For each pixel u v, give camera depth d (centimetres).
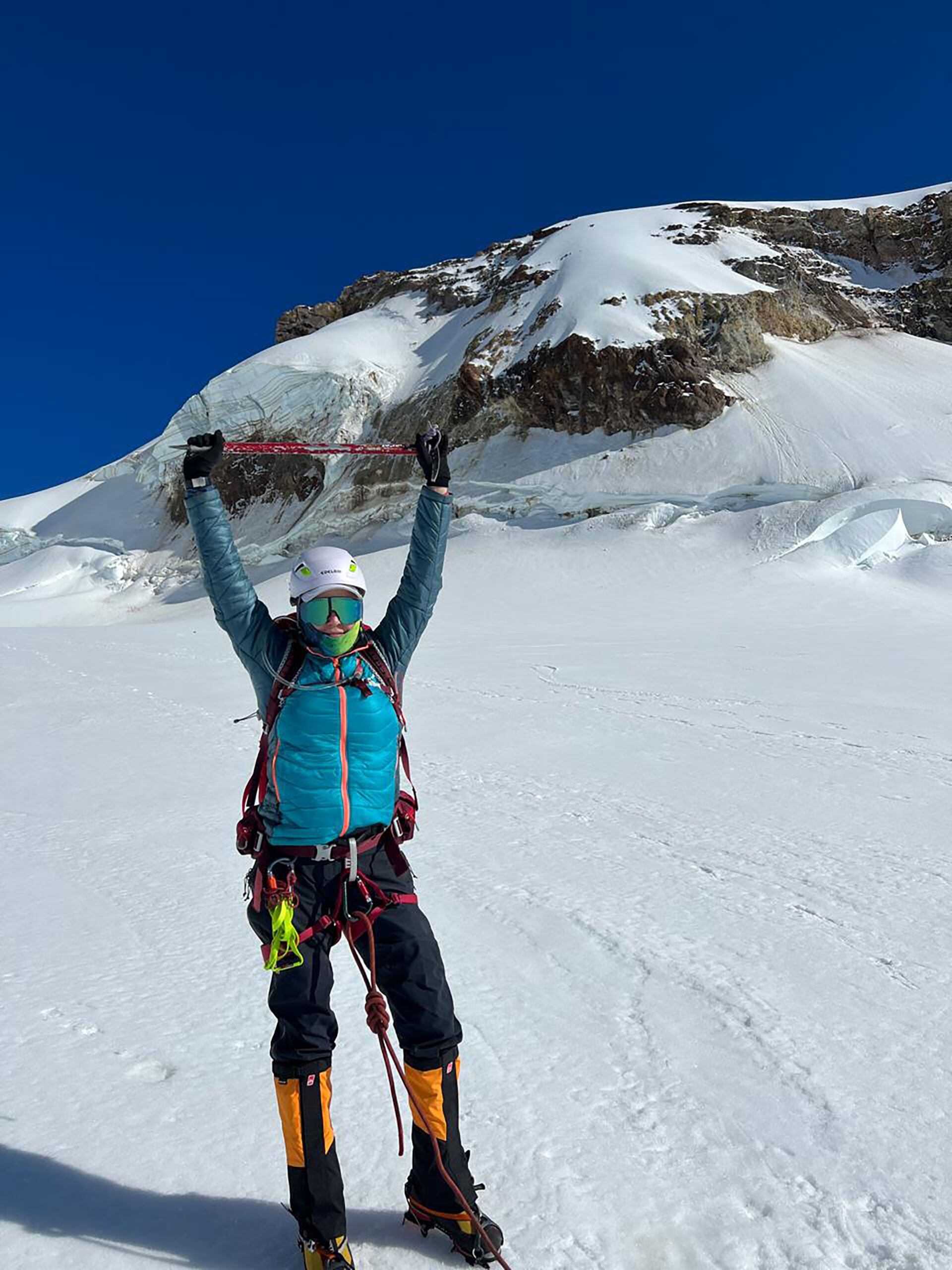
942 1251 242
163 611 7069
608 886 548
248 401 8294
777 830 682
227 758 968
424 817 722
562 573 4934
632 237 8694
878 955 442
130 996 396
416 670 1744
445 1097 252
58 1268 238
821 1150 286
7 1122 301
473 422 7219
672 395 6625
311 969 255
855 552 4525
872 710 1284
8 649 2078
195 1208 264
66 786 848
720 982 409
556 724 1171
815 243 9081
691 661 1919
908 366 7281
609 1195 266
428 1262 247
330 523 6975
